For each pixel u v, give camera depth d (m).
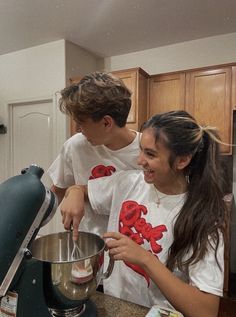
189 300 0.60
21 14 2.30
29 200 0.52
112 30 2.58
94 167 1.04
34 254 0.66
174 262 0.69
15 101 3.24
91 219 0.98
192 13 2.25
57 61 2.89
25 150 3.31
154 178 0.73
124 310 0.68
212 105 2.46
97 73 0.89
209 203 0.71
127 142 0.99
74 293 0.57
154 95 2.71
